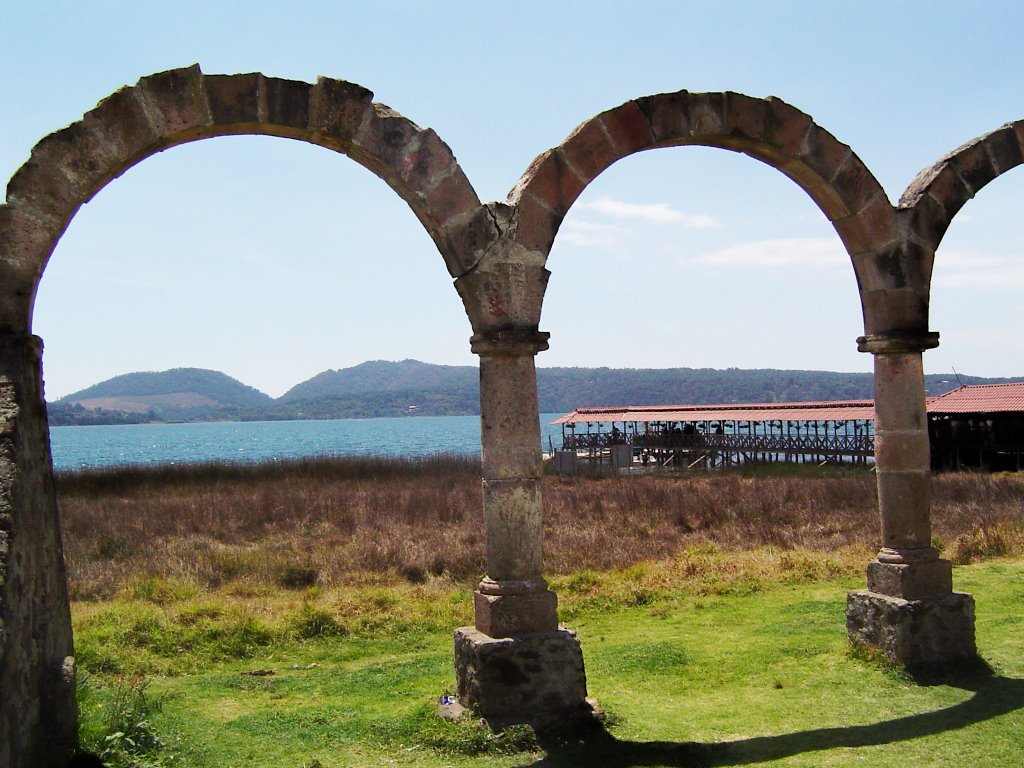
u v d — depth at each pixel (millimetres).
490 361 7727
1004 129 9633
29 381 6523
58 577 6715
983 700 8031
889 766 6691
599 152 8086
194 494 29328
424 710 7770
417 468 38500
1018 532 16672
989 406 36875
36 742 6121
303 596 13320
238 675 9867
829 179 8922
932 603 8922
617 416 57031
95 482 33500
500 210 7777
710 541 18078
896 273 9141
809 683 8773
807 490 25484
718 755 7000
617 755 6988
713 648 10422
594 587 13875
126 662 10250
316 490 29375
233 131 7387
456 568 15383
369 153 7520
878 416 9344
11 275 6594
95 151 6848
